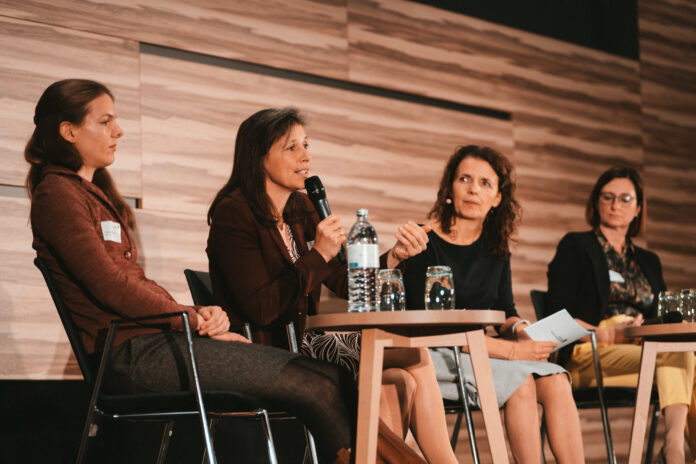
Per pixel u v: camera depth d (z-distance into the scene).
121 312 3.29
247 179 3.99
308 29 6.46
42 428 5.10
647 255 6.14
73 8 5.39
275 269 3.92
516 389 4.18
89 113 3.69
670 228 8.53
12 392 5.01
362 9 6.79
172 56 5.85
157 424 5.48
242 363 3.20
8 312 5.03
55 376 5.16
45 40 5.27
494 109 7.51
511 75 7.64
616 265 5.95
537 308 5.63
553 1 8.05
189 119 5.81
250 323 3.90
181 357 3.20
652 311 5.96
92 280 3.26
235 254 3.83
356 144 6.61
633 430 4.24
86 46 5.42
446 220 5.03
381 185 6.69
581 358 5.42
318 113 6.44
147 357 3.21
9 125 5.11
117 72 5.52
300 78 6.45
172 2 5.81
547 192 7.70
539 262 7.55
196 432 5.61
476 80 7.40
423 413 3.60
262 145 4.02
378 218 6.64
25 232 5.14
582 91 8.10
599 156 8.12
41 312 5.15
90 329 3.37
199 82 5.89
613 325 5.56
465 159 5.04
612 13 8.46
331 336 3.99
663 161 8.59
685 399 4.70
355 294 3.54
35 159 3.67
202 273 4.23
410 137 6.93
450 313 3.02
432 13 7.21
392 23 6.96
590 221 6.20
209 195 5.83
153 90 5.69
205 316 3.44
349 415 3.20
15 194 5.15
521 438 4.14
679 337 4.24
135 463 5.38
